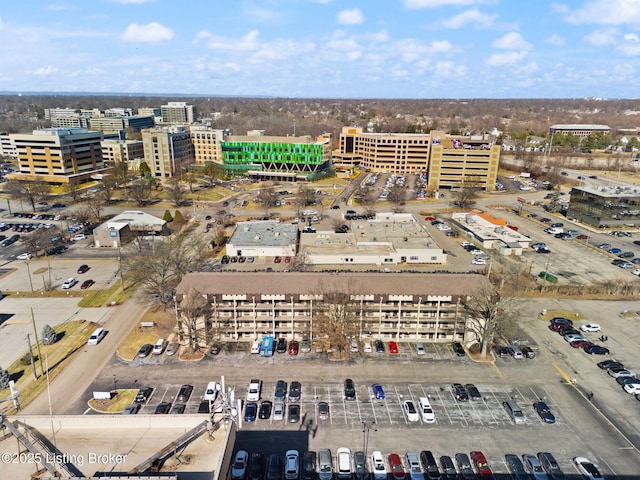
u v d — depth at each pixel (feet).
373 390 253.65
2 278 402.31
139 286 382.22
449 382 262.26
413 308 295.89
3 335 306.76
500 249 472.85
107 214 614.34
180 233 529.86
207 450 138.92
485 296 281.95
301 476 197.26
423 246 445.78
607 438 220.02
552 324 318.24
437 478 195.21
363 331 302.86
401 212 640.17
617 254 471.62
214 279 306.35
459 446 214.90
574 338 298.97
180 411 233.96
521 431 224.33
